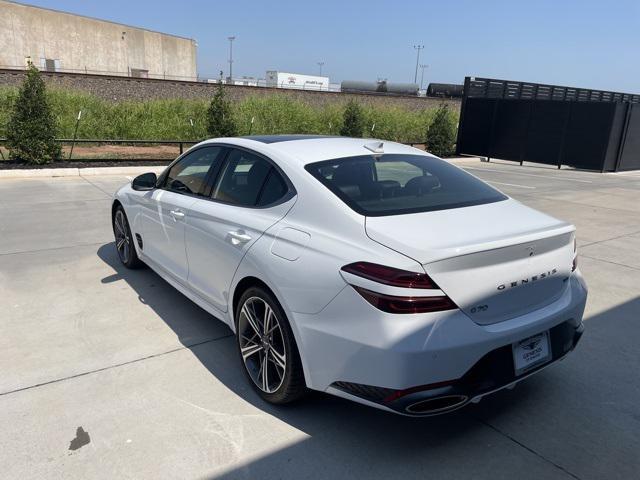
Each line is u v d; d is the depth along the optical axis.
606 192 12.20
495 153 20.16
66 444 2.69
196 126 19.31
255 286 3.05
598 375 3.53
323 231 2.77
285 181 3.14
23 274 5.18
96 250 6.05
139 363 3.52
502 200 3.30
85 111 17.92
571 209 9.77
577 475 2.57
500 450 2.74
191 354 3.66
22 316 4.20
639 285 5.41
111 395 3.14
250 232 3.13
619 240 7.35
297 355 2.81
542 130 18.61
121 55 59.38
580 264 6.12
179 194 4.11
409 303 2.33
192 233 3.75
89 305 4.46
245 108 21.23
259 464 2.59
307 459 2.63
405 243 2.47
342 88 55.00
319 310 2.60
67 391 3.16
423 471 2.57
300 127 21.62
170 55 66.75
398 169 3.36
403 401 2.37
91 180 11.35
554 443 2.81
